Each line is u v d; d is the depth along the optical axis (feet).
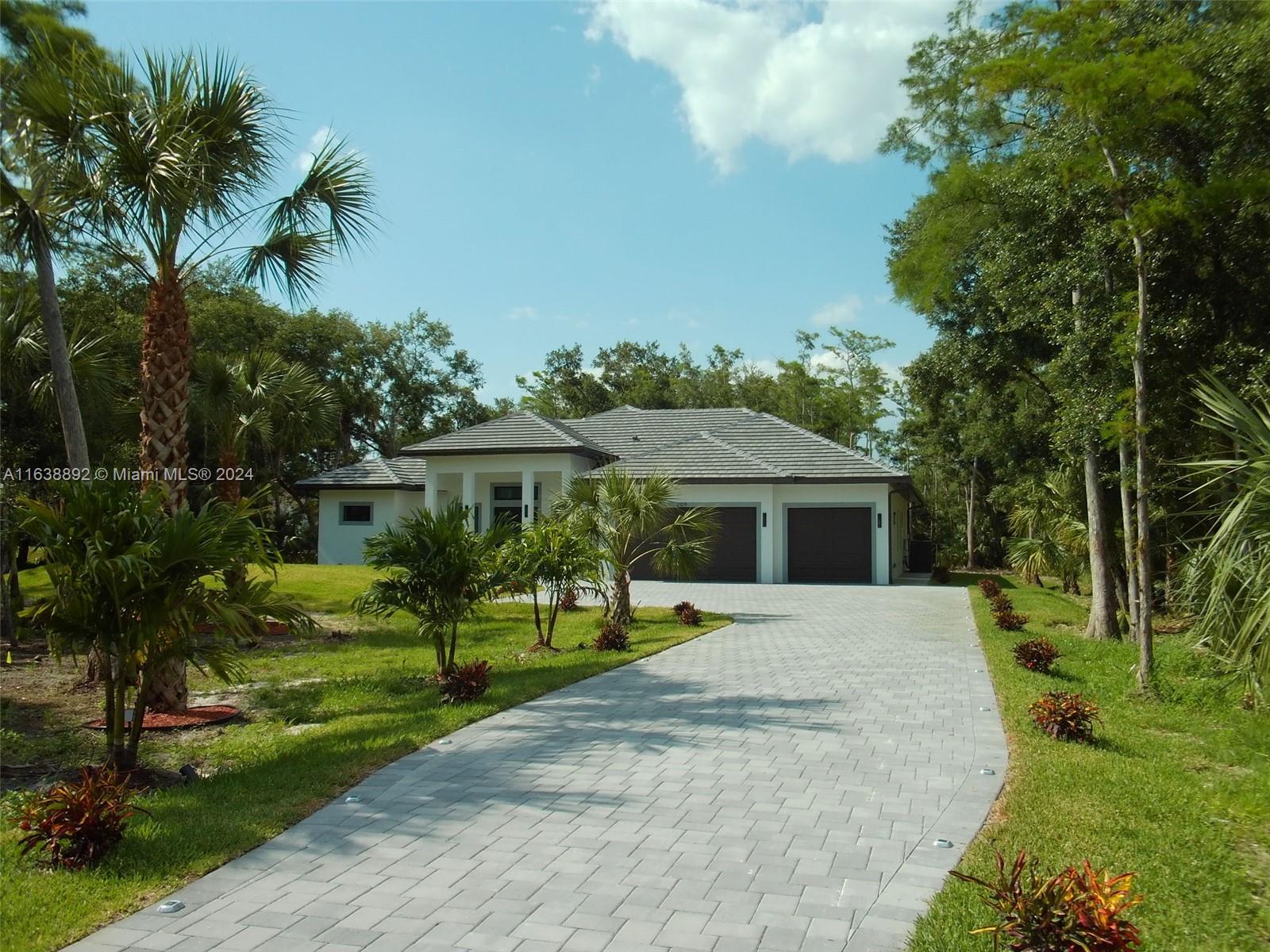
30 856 16.29
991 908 13.34
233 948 12.98
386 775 21.90
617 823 18.34
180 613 22.00
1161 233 35.55
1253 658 24.48
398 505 114.42
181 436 32.14
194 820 18.29
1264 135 33.24
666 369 191.31
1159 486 34.45
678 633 50.98
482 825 18.28
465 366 156.56
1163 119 31.91
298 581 74.43
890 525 94.53
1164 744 26.25
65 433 32.81
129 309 99.81
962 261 52.37
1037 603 75.97
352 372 137.28
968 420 96.63
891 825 18.21
